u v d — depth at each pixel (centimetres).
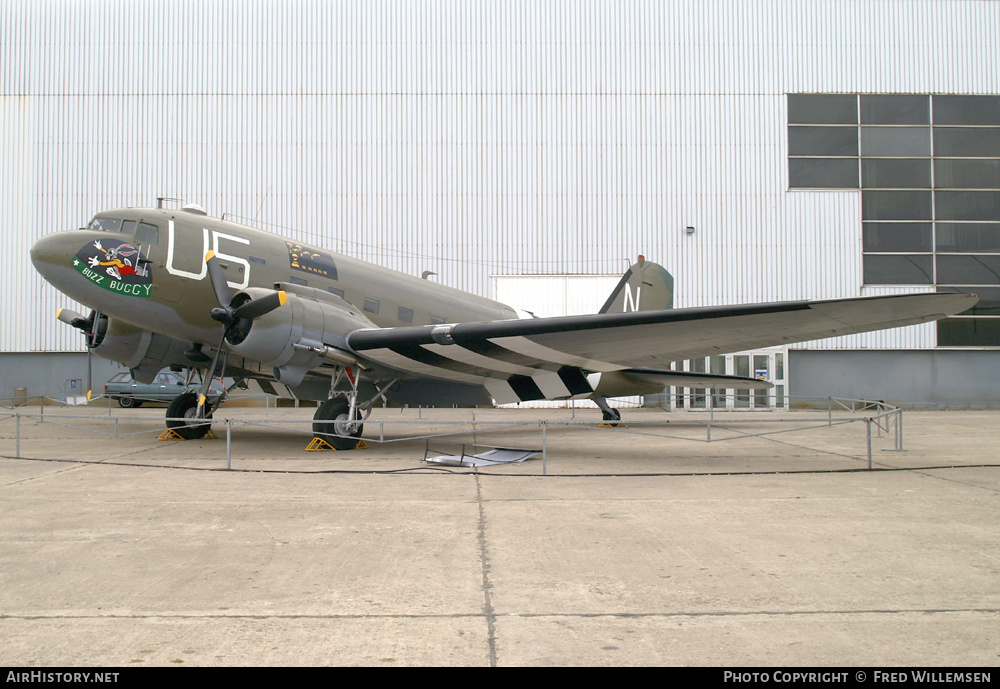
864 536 497
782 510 593
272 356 962
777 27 2405
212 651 292
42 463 880
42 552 447
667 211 2375
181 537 489
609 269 2367
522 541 481
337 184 2358
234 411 2205
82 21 2359
